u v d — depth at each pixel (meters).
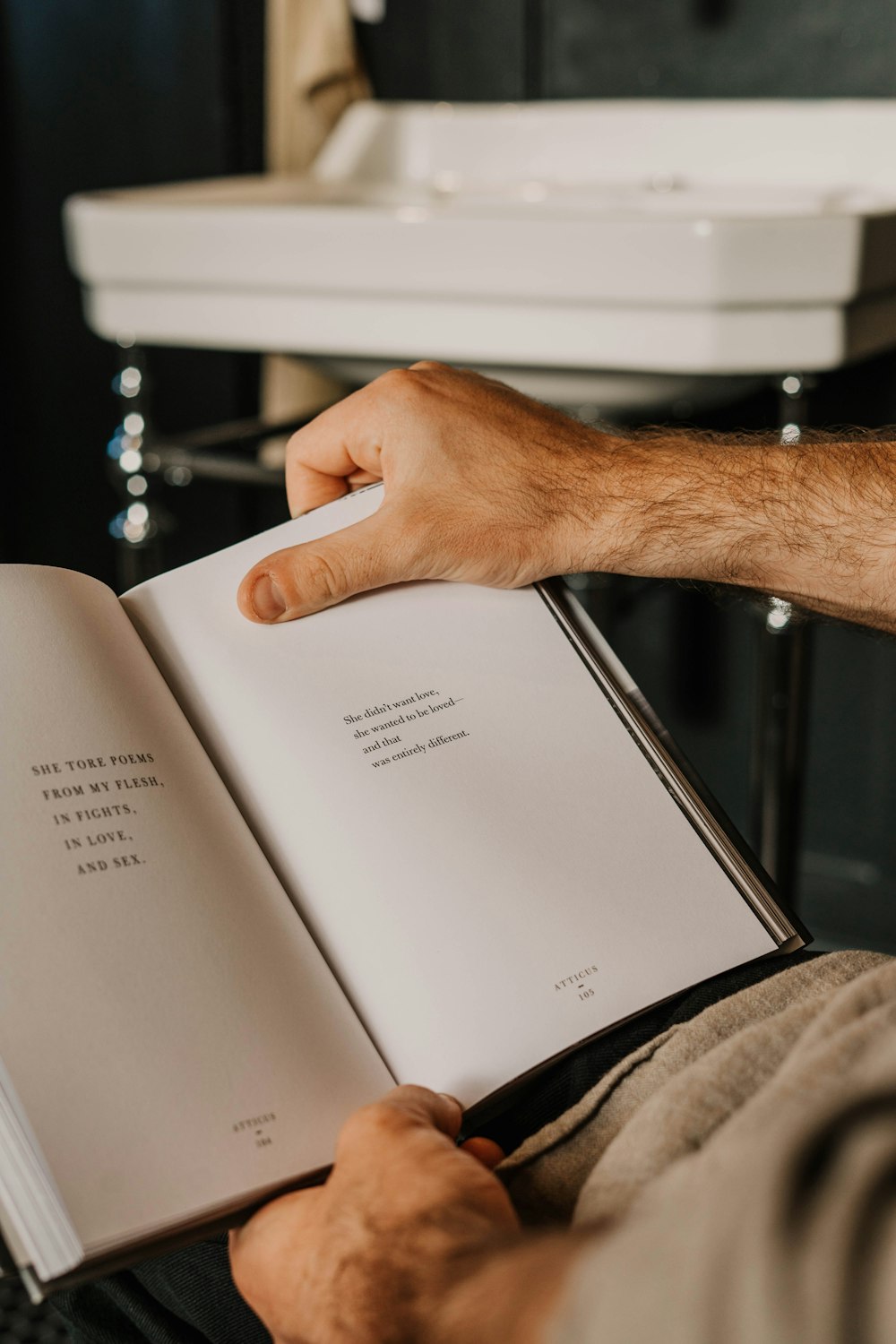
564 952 0.44
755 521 0.58
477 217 0.93
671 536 0.57
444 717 0.49
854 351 0.94
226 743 0.47
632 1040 0.47
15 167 1.64
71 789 0.41
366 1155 0.35
